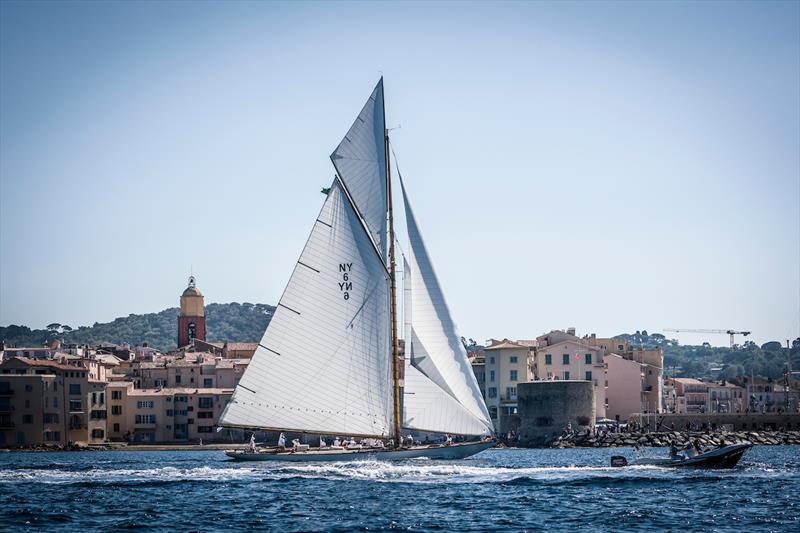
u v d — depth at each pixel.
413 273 127.44
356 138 130.25
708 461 128.25
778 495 103.38
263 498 101.38
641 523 88.31
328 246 130.38
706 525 87.38
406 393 128.25
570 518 90.56
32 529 85.94
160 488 108.75
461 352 127.94
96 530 85.38
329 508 95.62
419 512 93.50
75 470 129.88
